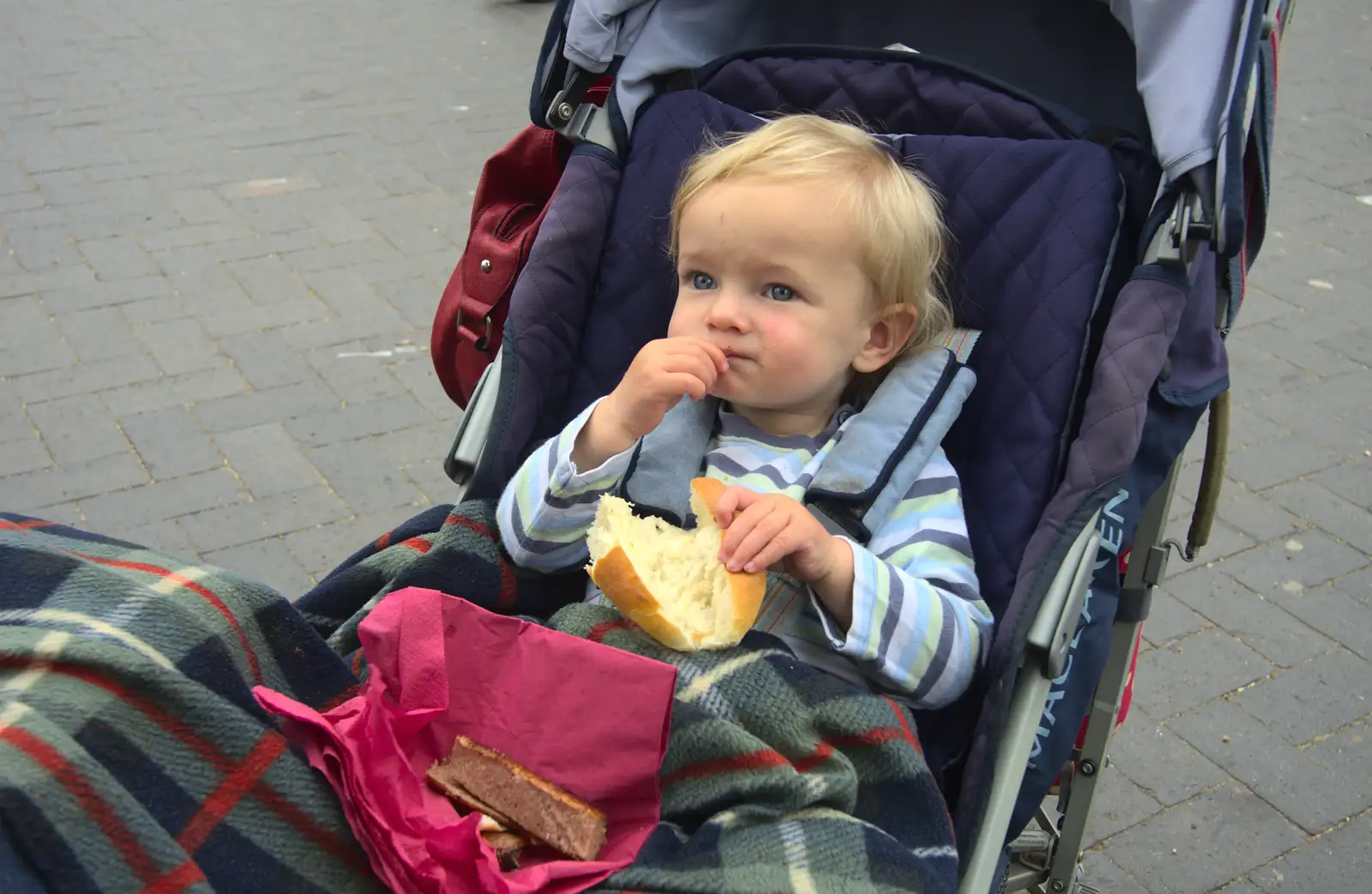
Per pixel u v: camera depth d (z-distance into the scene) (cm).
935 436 160
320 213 439
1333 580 301
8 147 474
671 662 138
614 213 183
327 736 117
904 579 145
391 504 310
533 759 132
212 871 109
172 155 475
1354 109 564
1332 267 436
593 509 155
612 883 117
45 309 376
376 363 361
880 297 158
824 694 136
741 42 198
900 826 131
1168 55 154
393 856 112
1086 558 143
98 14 625
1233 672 275
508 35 624
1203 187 144
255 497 309
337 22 631
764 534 139
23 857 97
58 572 117
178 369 353
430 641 133
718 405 172
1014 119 174
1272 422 356
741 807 127
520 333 173
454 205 449
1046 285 161
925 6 191
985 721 138
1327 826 241
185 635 117
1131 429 144
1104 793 246
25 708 102
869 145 160
